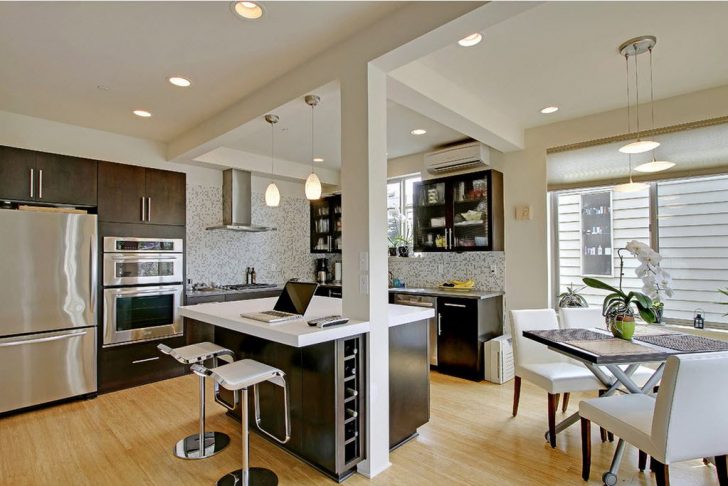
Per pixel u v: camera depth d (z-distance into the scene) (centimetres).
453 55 252
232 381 188
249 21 211
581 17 209
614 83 295
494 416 296
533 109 349
